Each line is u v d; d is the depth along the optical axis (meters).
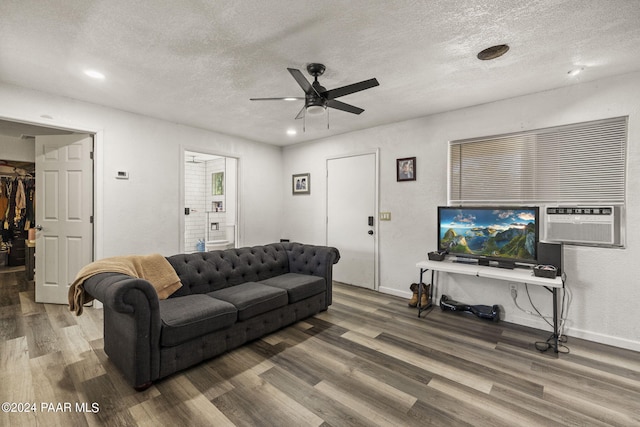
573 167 2.80
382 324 3.09
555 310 2.51
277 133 4.67
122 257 2.51
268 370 2.22
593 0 1.66
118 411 1.75
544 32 1.98
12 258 5.54
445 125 3.57
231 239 6.35
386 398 1.90
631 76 2.52
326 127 4.29
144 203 3.79
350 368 2.25
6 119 2.85
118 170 3.57
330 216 4.86
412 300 3.59
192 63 2.44
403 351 2.51
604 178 2.66
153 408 1.79
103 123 3.44
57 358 2.32
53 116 3.09
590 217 2.69
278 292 2.87
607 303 2.63
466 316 3.30
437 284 3.65
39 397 1.87
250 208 5.11
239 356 2.43
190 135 4.25
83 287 2.15
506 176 3.18
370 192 4.33
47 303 3.54
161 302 2.45
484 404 1.84
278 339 2.74
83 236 3.50
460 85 2.83
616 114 2.58
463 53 2.26
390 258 4.11
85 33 2.01
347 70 2.54
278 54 2.29
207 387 2.00
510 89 2.90
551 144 2.92
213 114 3.74
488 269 2.95
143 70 2.56
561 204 2.87
